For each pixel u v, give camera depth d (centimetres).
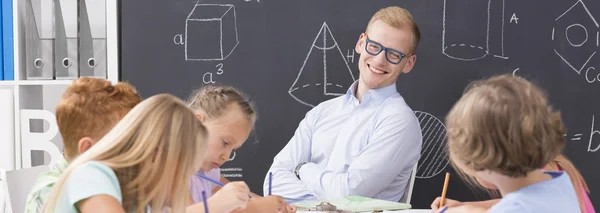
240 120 188
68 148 146
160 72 301
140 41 301
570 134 294
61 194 122
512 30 294
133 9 301
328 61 298
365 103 266
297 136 275
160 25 300
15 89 305
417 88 296
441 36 294
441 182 296
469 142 118
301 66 299
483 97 119
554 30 293
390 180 253
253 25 299
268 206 179
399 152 253
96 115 146
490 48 294
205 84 300
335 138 269
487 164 117
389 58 261
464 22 294
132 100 152
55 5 299
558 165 158
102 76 301
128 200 124
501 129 115
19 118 308
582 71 293
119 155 124
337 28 297
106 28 300
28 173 216
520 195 117
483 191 293
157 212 125
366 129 261
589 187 294
